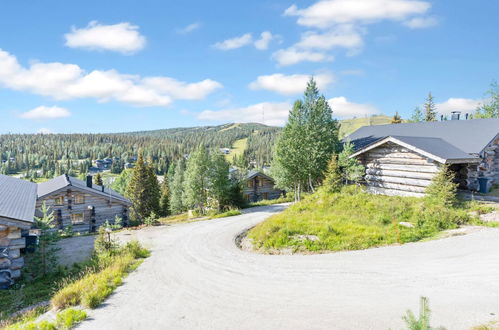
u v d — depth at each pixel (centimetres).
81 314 838
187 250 1520
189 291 980
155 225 2481
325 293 876
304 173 3039
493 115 5006
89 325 797
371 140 2920
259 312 799
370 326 682
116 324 793
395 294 826
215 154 3475
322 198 1961
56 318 848
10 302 1075
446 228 1395
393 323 682
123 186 8625
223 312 816
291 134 3120
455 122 2523
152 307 880
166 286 1039
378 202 1761
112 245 1608
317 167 2930
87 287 1027
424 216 1490
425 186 1919
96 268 1348
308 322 727
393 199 1809
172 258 1387
